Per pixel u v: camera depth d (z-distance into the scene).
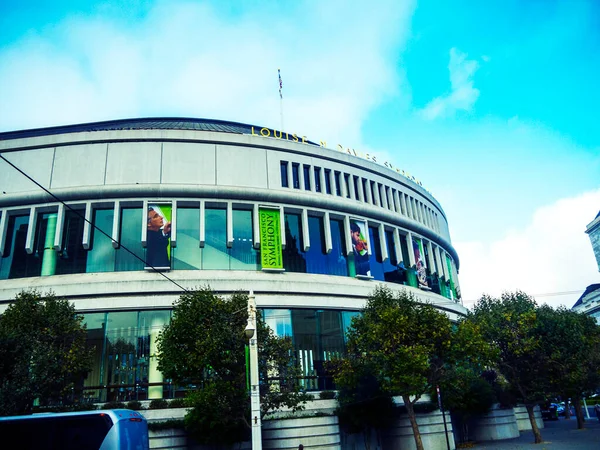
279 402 29.33
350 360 33.59
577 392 44.25
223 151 44.75
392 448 37.25
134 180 41.88
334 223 48.59
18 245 40.94
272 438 31.58
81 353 30.27
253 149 45.91
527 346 37.34
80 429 18.06
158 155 43.03
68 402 32.09
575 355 38.91
